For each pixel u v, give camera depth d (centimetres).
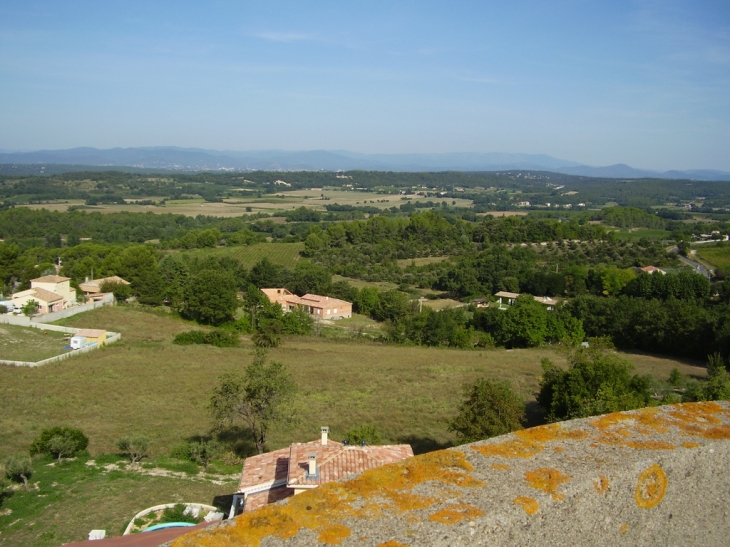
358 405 3183
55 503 1709
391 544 316
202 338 5144
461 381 3853
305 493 366
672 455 418
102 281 6912
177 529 1477
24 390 3250
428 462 405
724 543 430
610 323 5819
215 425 2505
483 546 330
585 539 371
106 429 2656
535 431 456
